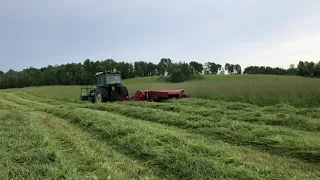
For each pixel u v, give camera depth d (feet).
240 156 16.35
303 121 25.41
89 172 14.79
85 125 27.66
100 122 27.07
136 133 21.44
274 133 21.56
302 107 35.32
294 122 25.84
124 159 17.21
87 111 35.04
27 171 13.98
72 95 87.10
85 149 19.39
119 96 53.78
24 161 15.96
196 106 38.60
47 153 16.85
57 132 25.31
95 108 43.37
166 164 15.60
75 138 22.66
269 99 39.81
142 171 15.23
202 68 375.86
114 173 14.69
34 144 19.49
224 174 13.69
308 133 22.54
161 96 46.24
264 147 19.17
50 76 247.29
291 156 17.30
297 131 23.39
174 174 14.53
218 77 239.91
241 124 24.21
